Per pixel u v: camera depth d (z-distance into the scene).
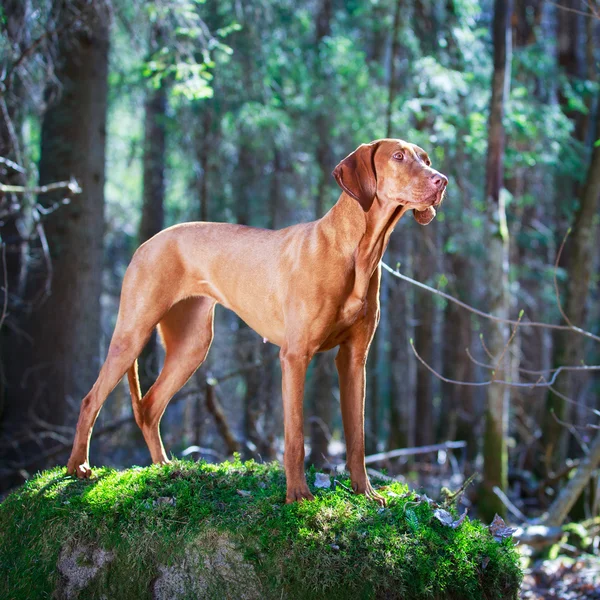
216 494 3.84
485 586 3.61
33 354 8.16
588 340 12.72
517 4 11.78
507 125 9.05
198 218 13.11
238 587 3.37
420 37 11.58
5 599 3.63
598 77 11.84
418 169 3.42
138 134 15.09
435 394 17.83
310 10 13.45
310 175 13.48
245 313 3.99
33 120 10.63
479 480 9.84
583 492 8.38
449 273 14.21
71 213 8.11
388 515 3.67
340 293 3.58
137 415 4.39
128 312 4.14
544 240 12.98
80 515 3.68
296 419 3.57
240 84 10.97
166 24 7.52
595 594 5.63
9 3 6.97
